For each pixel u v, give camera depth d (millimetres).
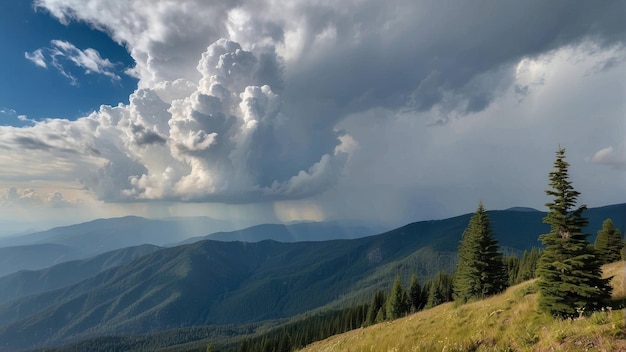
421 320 26109
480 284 45906
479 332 15953
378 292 105250
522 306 18188
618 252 51500
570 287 15828
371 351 18531
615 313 11484
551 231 18719
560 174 18828
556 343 11133
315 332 124875
